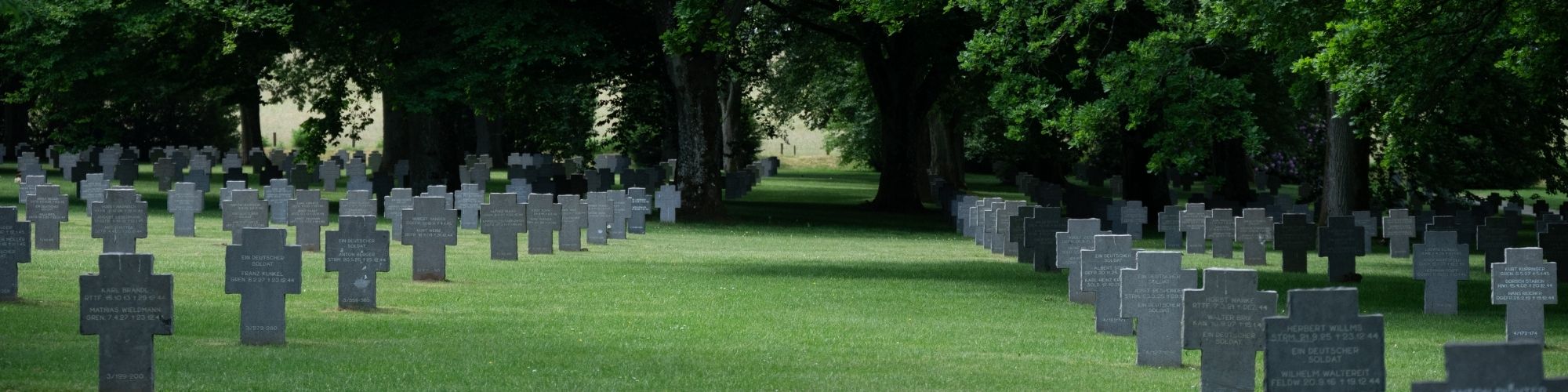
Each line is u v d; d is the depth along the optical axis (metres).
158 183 49.88
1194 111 26.52
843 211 49.69
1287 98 45.81
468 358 13.63
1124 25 36.22
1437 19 22.09
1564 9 21.56
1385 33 21.86
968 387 12.48
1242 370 11.95
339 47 42.94
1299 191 61.53
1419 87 22.17
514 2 37.44
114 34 37.94
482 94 38.03
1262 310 11.87
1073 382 12.82
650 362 13.61
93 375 12.15
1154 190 48.88
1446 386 7.79
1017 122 27.80
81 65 38.12
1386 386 12.88
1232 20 25.00
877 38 48.09
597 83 48.84
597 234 30.73
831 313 18.66
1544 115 40.81
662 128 51.28
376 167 67.81
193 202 29.11
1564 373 14.16
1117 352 15.01
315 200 26.33
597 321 17.06
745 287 21.91
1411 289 24.16
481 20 36.78
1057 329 17.12
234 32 36.81
